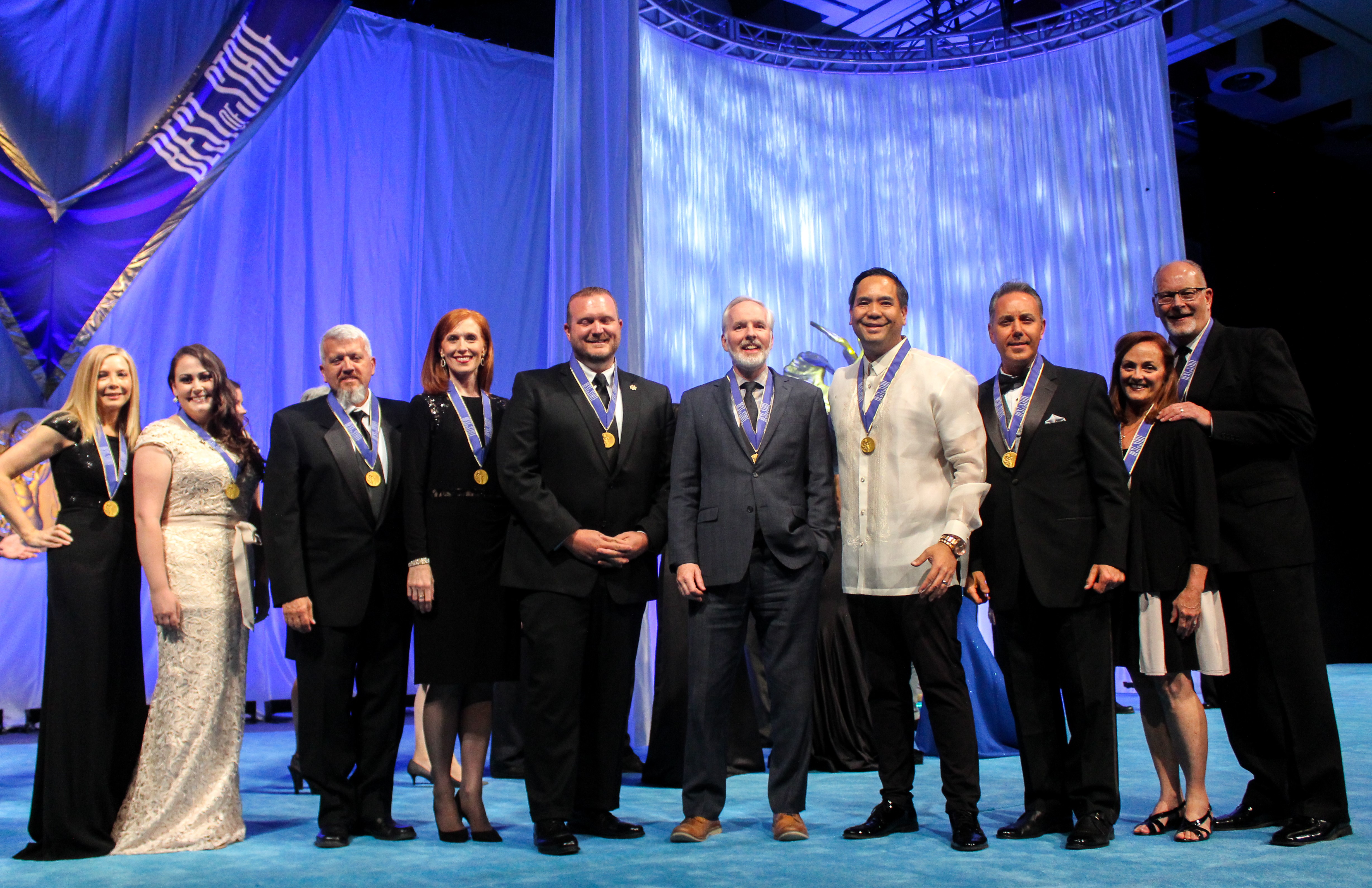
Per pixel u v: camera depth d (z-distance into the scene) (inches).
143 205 247.4
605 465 125.0
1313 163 414.6
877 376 126.0
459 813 126.0
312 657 124.0
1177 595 122.0
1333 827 114.8
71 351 239.9
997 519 122.8
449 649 121.6
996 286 342.0
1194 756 119.7
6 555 127.0
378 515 128.0
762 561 123.0
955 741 117.2
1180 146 419.8
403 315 288.2
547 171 314.2
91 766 119.0
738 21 334.0
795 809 121.3
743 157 333.7
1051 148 342.6
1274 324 401.1
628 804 155.6
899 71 352.8
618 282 246.2
